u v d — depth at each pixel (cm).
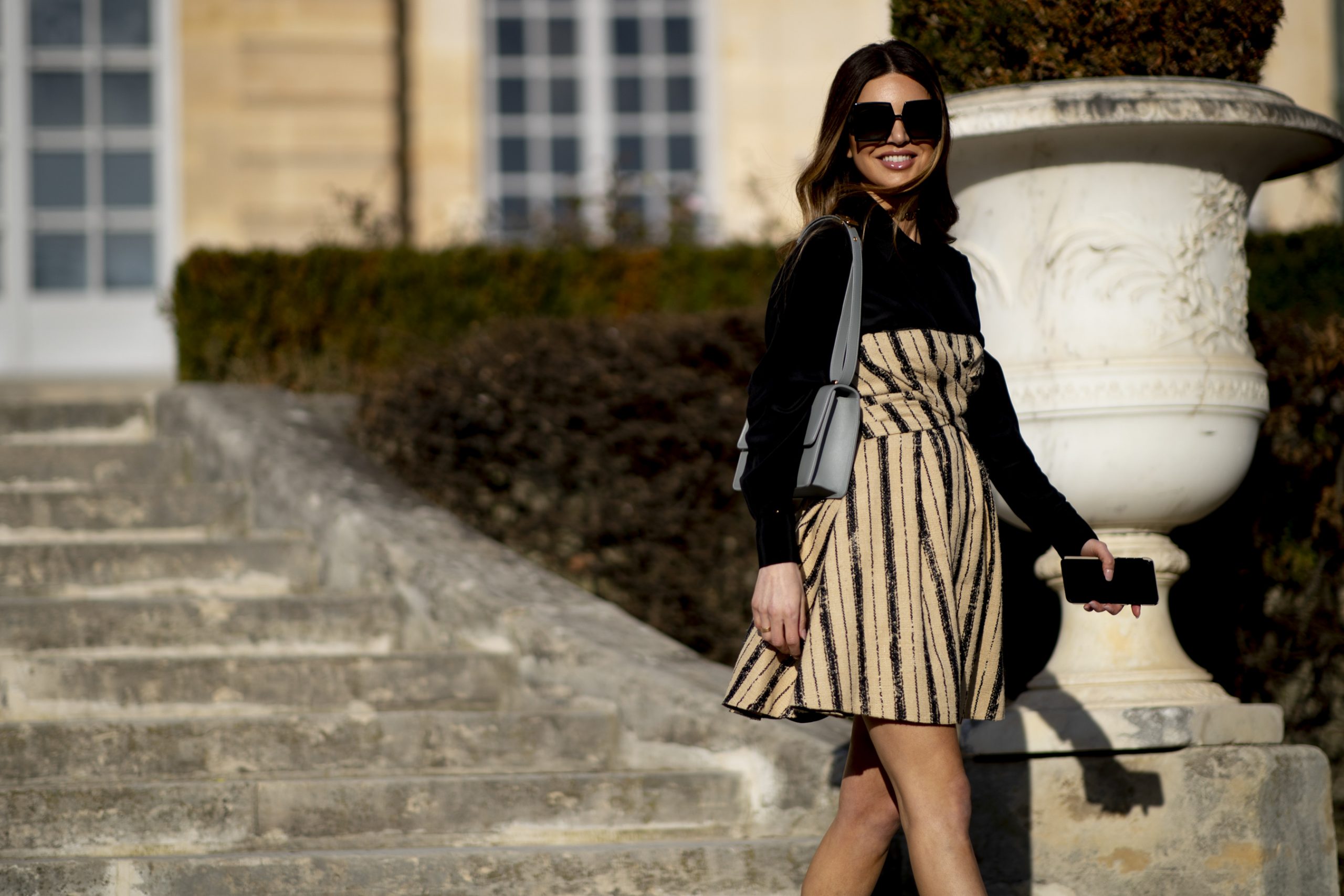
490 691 1349
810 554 801
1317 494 1365
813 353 797
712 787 1152
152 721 1173
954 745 783
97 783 1120
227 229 3316
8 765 1138
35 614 1377
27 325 3394
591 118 3741
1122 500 1051
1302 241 2208
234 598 1430
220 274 2294
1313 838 1034
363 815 1104
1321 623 1363
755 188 3191
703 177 3719
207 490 1689
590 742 1245
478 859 1019
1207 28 1054
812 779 1141
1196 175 1060
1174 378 1031
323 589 1576
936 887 757
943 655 764
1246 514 1377
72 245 3425
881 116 848
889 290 818
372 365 2303
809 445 787
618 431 1686
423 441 1731
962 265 871
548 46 3756
